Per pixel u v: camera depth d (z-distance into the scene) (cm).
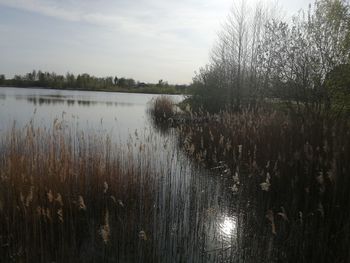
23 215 473
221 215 581
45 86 8106
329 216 450
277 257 442
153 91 7162
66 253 449
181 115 2044
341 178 470
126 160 670
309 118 740
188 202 611
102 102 3716
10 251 452
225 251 467
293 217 482
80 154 638
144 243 455
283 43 1020
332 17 901
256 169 678
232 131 936
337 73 879
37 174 534
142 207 568
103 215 541
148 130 1558
